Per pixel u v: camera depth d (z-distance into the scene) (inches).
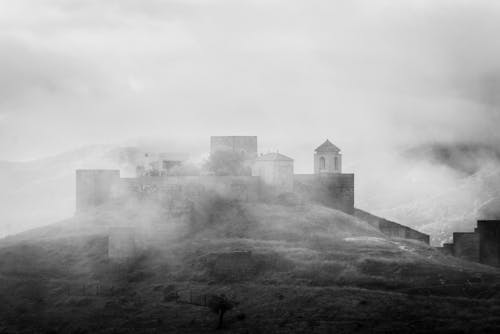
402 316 3636.8
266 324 3693.4
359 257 4411.9
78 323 4013.3
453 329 3449.8
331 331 3526.1
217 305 3762.3
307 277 4249.5
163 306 4082.2
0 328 4057.6
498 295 3882.9
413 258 4456.2
